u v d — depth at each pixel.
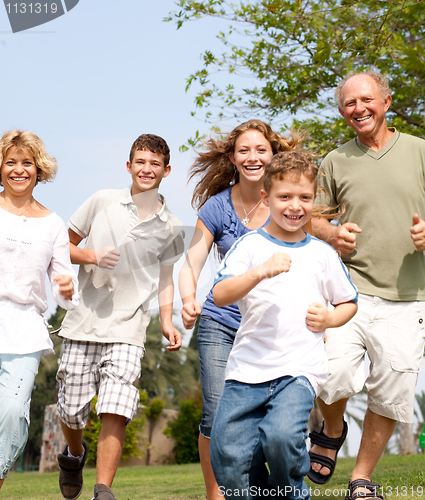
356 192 3.73
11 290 3.07
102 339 3.31
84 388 3.42
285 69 8.10
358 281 3.69
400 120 7.45
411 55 5.75
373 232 3.67
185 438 23.08
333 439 3.79
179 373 26.20
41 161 3.23
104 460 3.15
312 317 2.55
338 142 7.62
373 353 3.66
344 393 3.60
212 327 3.31
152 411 23.91
